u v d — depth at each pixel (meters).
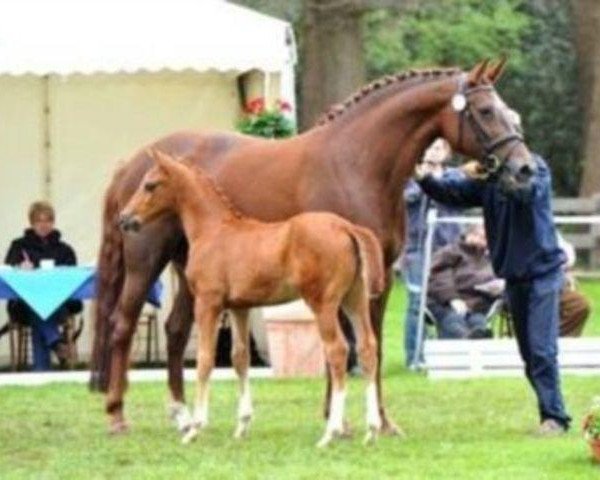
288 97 20.45
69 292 19.77
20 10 20.61
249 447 14.25
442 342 18.92
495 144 14.43
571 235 35.19
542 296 14.62
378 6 34.34
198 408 14.60
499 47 40.78
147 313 21.38
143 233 15.17
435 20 40.97
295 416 16.16
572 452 13.65
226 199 14.59
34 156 21.56
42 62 20.16
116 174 15.62
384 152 14.70
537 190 14.55
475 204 14.88
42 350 20.28
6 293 19.77
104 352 15.61
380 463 13.36
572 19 40.44
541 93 40.88
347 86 34.34
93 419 16.30
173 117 21.59
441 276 19.55
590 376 18.77
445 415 16.06
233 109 21.55
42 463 13.80
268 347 19.94
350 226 14.12
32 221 20.72
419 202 19.50
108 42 20.31
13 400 17.80
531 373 14.80
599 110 37.09
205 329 14.46
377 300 14.62
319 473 12.95
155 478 12.95
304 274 14.08
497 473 12.86
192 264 14.50
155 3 20.69
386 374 19.44
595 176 37.12
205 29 20.34
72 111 21.59
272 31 20.30
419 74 14.76
